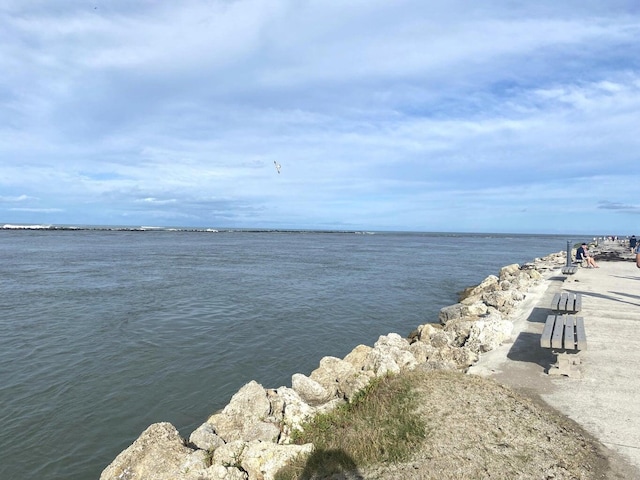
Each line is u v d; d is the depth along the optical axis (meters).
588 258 23.34
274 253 58.25
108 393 10.64
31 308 19.47
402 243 104.50
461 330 10.81
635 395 6.70
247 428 6.43
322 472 4.91
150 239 96.12
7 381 11.27
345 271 35.84
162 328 16.36
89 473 7.57
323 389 7.87
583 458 4.88
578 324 8.20
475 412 5.64
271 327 16.83
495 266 42.97
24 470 7.61
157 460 5.90
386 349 8.80
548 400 6.53
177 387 11.05
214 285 26.80
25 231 128.25
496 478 4.46
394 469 4.71
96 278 28.84
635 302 13.48
